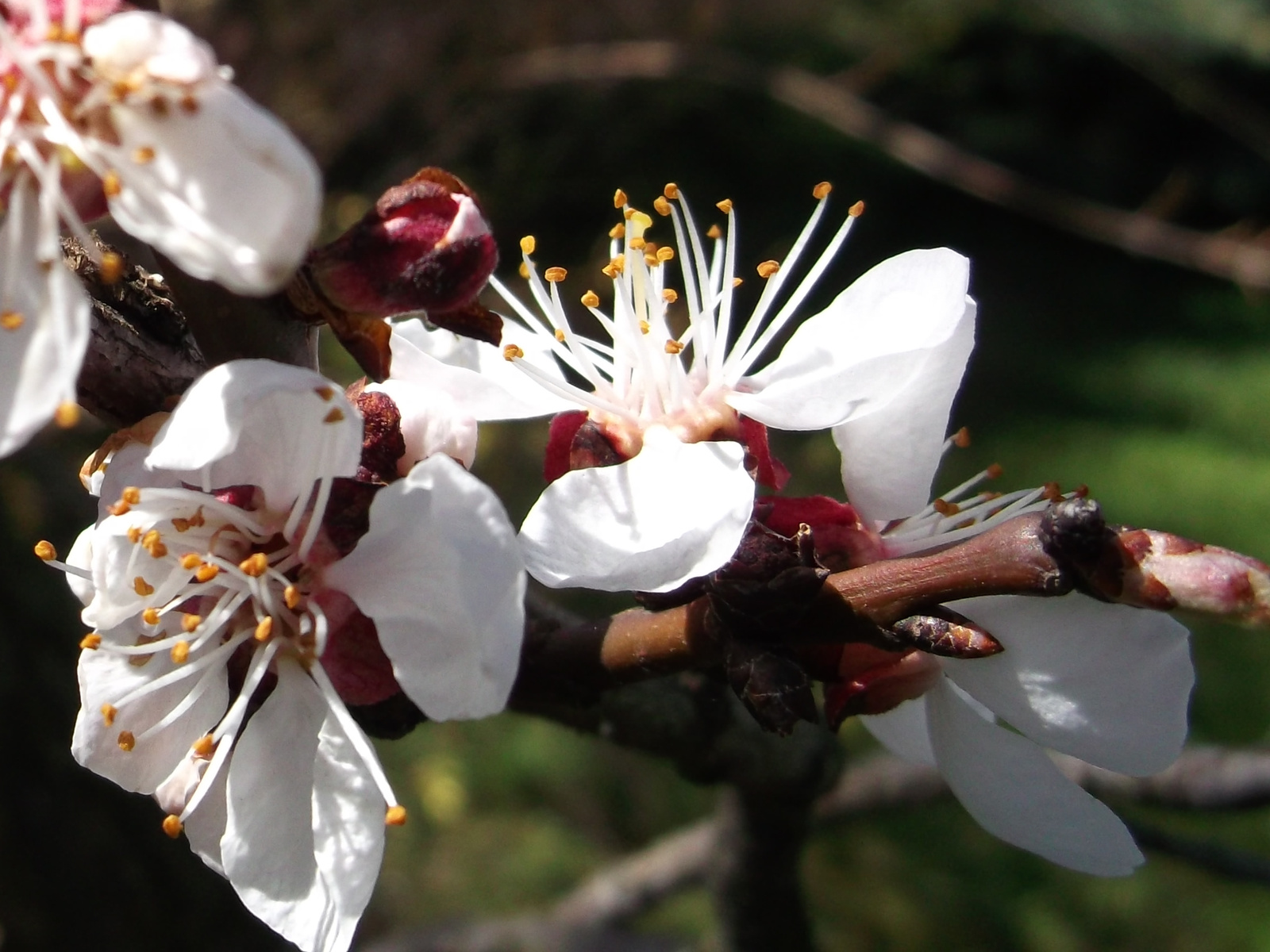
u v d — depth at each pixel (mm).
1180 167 615
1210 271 262
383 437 73
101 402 69
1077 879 271
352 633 71
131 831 142
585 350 88
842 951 253
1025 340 532
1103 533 58
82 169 61
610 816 288
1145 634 69
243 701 69
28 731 143
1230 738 302
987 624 71
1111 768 71
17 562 150
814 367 81
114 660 71
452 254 63
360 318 65
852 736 273
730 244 90
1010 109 632
